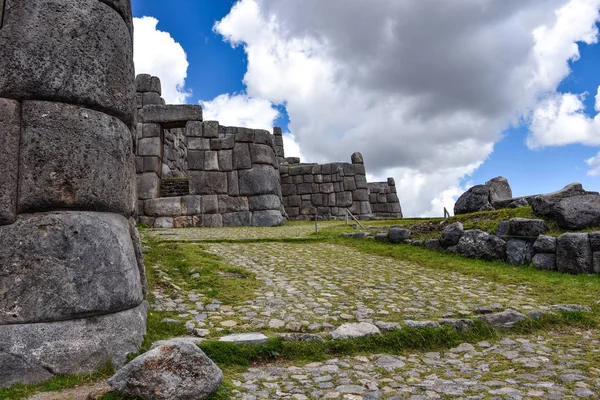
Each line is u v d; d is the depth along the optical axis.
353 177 22.02
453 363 4.53
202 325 5.14
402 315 5.75
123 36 4.75
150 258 8.19
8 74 4.00
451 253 9.77
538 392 3.63
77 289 3.88
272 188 17.02
